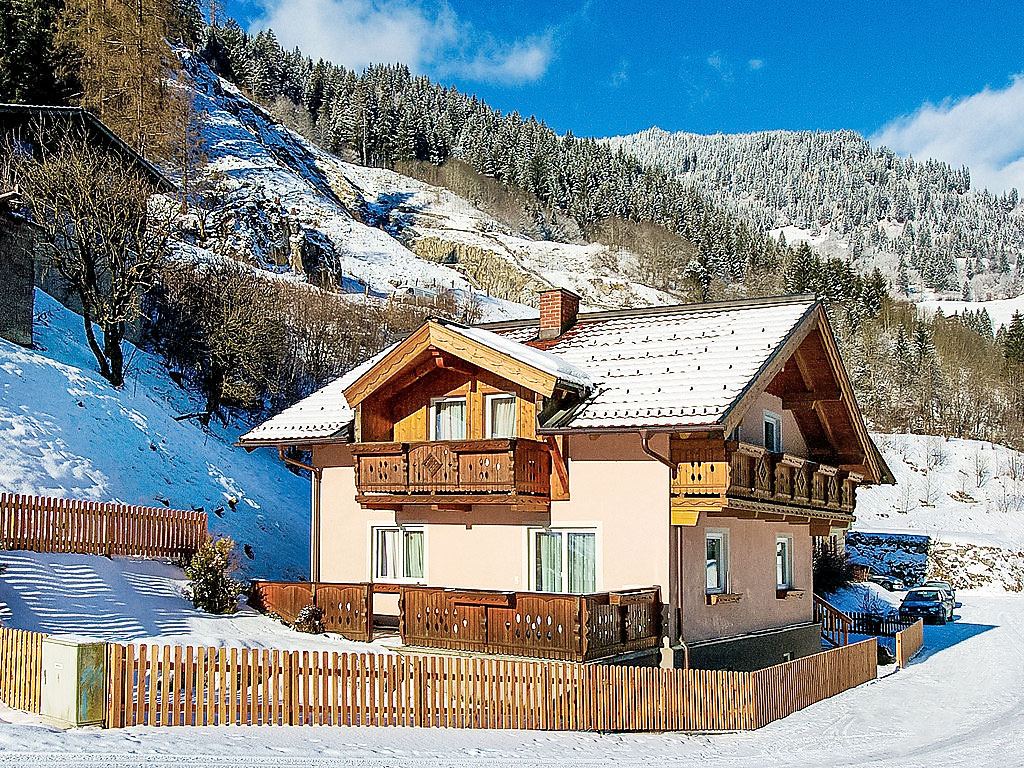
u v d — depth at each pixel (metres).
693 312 23.39
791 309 22.20
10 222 31.14
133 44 50.41
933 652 29.64
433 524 22.41
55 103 42.19
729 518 22.12
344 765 11.37
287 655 13.64
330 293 49.81
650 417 18.88
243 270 43.81
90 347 34.44
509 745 13.91
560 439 20.66
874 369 98.69
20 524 19.50
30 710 12.69
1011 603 46.69
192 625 19.16
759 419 23.05
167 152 53.03
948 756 15.20
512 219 147.62
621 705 16.30
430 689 14.80
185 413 34.59
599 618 17.59
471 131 179.12
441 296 68.38
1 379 26.19
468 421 21.70
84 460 25.25
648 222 164.25
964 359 107.31
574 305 24.72
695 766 13.63
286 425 23.95
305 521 31.67
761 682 18.14
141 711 12.42
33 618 17.17
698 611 20.38
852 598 42.12
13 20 41.72
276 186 92.62
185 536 23.39
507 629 18.14
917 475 72.19
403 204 131.25
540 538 21.08
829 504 25.11
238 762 10.93
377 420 22.78
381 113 163.38
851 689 22.39
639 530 19.66
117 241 34.22
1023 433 88.00
